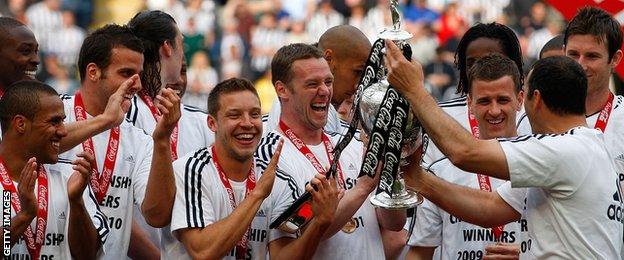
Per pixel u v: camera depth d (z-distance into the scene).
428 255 13.70
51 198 12.80
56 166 12.98
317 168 13.35
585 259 11.56
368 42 15.16
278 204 13.00
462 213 12.34
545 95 11.74
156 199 12.59
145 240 14.23
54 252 12.80
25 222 12.07
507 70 12.98
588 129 11.77
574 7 16.22
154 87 14.84
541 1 33.91
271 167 12.45
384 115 11.80
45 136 12.54
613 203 11.73
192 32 34.78
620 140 14.21
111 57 13.70
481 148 11.42
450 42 33.59
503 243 13.13
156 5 35.94
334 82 15.12
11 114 12.53
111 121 13.20
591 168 11.59
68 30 34.72
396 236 13.97
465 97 14.54
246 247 13.02
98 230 13.02
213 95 12.81
